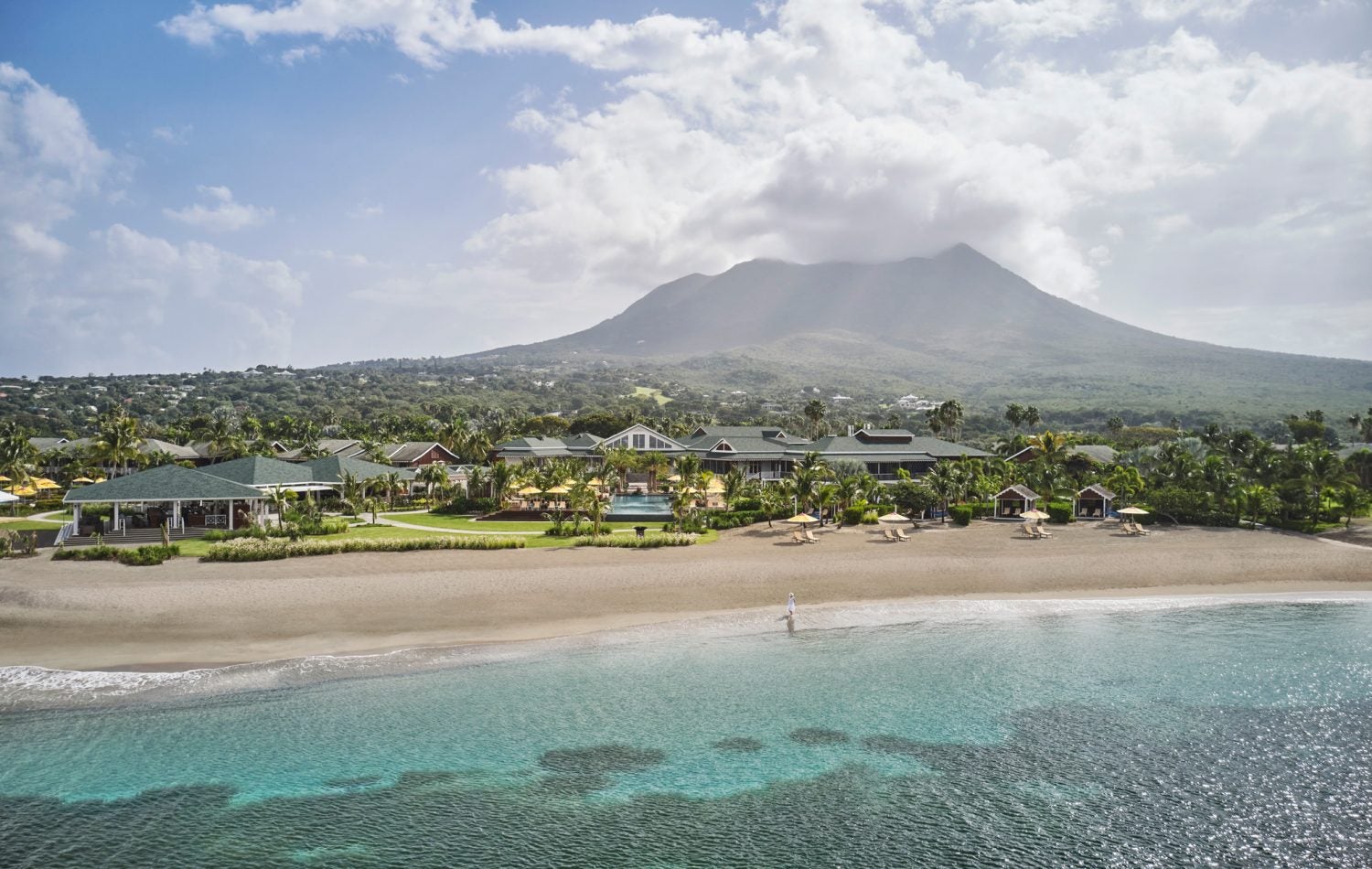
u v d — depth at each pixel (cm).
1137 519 9019
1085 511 9412
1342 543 7469
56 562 5934
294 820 2733
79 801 2820
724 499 9800
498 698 3744
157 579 5309
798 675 4109
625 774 3080
